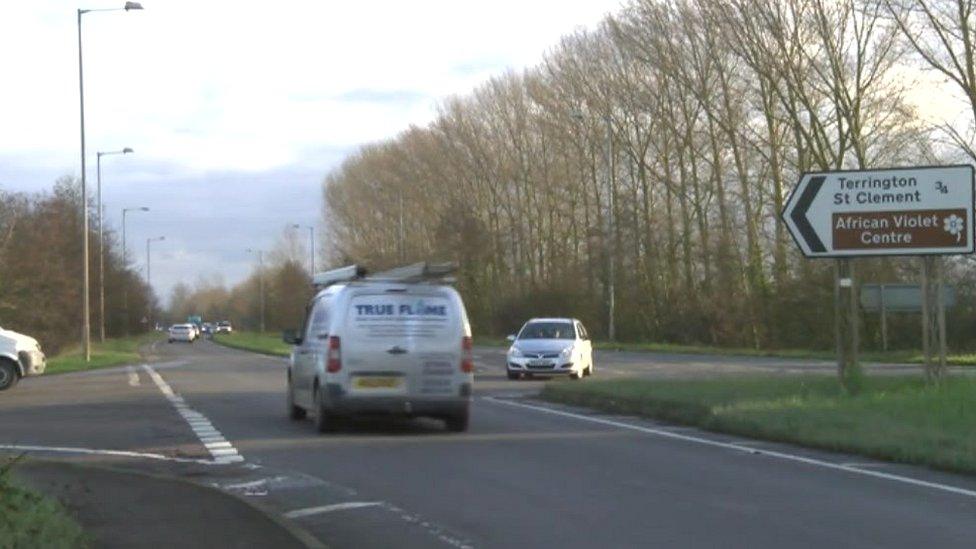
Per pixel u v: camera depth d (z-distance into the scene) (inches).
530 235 3063.5
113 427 810.8
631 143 2596.0
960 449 581.6
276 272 4933.6
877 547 388.2
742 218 2402.8
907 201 855.7
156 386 1289.4
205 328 5831.7
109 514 442.3
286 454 650.8
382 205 3417.8
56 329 2337.6
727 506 469.7
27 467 577.0
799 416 732.0
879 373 1119.6
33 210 2475.4
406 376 739.4
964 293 1913.1
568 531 422.3
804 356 1915.6
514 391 1151.6
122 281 3846.0
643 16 2245.3
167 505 463.2
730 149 2381.9
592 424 811.4
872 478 540.7
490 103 3034.0
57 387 1293.1
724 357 1959.9
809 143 2034.9
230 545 385.4
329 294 782.5
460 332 752.3
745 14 2023.9
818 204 867.4
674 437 724.7
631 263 2667.3
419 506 478.6
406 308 746.8
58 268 2365.9
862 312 1937.7
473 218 3061.0
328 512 467.2
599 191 2746.1
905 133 1953.7
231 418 872.9
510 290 2992.1
